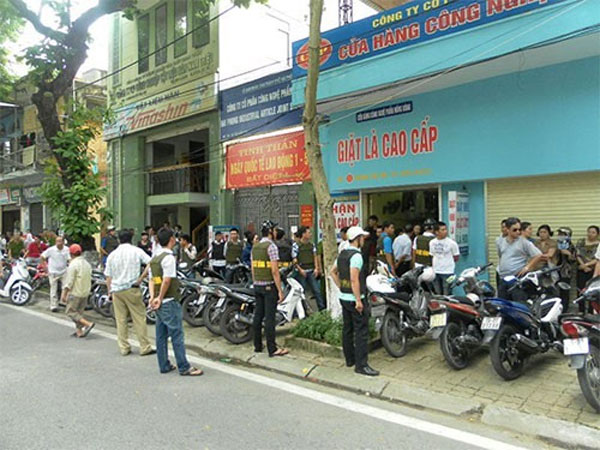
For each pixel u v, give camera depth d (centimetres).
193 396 516
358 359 574
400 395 513
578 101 781
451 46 830
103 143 1986
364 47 951
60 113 1975
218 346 731
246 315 739
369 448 391
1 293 1167
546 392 505
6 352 709
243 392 531
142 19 1742
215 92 1471
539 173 823
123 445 394
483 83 888
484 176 889
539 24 728
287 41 1655
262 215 1381
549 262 718
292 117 1273
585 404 470
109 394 521
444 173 943
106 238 1370
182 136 1855
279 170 1284
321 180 704
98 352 714
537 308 574
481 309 544
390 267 937
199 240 1889
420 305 673
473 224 930
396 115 1016
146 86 1723
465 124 912
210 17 1494
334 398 514
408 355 652
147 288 914
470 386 532
